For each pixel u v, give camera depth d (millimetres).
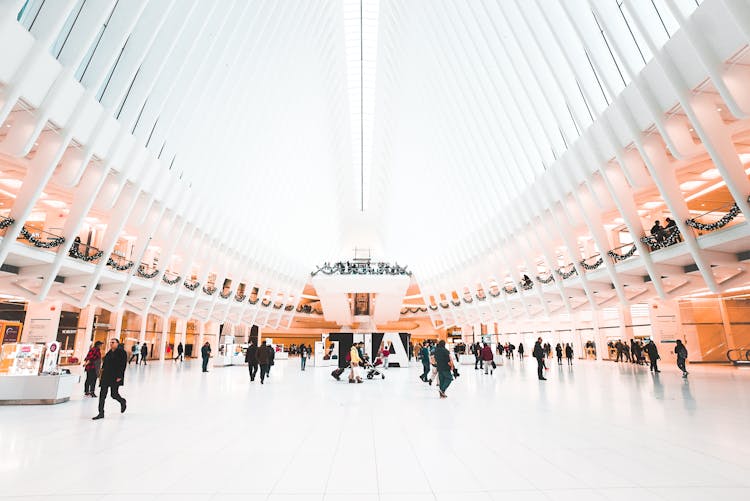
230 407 8367
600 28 10016
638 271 12742
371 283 30172
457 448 5148
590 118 11695
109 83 9984
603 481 3943
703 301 19438
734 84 7039
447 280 28766
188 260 17188
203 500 3531
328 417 7254
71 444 5336
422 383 13547
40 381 8742
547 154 14508
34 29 7473
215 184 17312
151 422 6797
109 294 15289
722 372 14938
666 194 9531
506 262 19562
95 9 8328
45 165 8750
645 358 19172
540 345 13641
